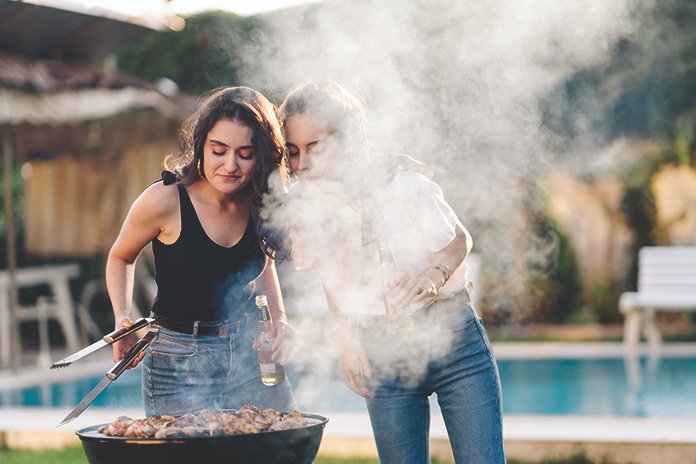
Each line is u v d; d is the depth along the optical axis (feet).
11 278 19.53
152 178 26.02
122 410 14.08
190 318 6.54
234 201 6.61
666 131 26.71
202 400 6.51
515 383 18.56
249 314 6.77
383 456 6.68
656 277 24.63
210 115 6.11
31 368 21.44
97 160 26.86
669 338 26.48
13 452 11.76
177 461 5.00
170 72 26.50
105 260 27.12
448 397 6.45
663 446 9.75
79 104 20.17
